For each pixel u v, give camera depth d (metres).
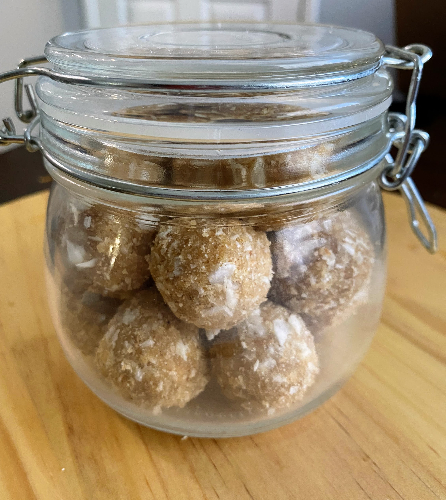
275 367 0.12
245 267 0.11
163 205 0.11
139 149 0.10
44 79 0.13
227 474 0.13
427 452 0.14
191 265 0.11
